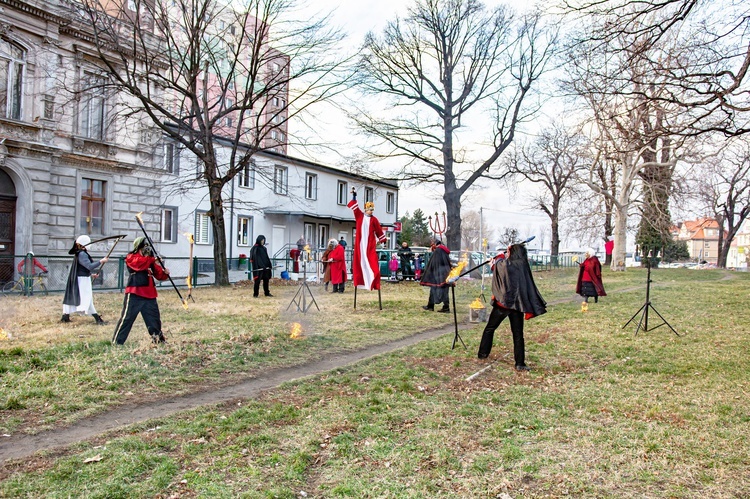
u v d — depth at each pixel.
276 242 28.81
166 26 17.72
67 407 4.88
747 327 9.80
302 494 3.26
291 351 7.69
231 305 12.61
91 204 20.20
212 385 5.88
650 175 28.67
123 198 21.27
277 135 29.48
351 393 5.48
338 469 3.64
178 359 6.80
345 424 4.47
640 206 31.67
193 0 17.77
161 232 23.00
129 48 20.22
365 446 4.03
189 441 4.06
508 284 6.68
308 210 31.03
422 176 28.89
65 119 18.94
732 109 7.66
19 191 17.38
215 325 9.44
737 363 6.81
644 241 46.03
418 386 5.76
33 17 17.36
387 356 7.32
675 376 6.25
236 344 7.81
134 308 7.44
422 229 78.81
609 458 3.82
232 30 19.06
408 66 27.70
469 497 3.25
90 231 20.17
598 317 11.41
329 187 33.25
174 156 21.88
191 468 3.59
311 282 20.55
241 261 23.02
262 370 6.61
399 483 3.41
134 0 17.23
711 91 7.38
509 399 5.32
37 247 17.77
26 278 14.48
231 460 3.72
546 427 4.48
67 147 19.00
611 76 8.38
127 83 16.64
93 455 3.75
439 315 11.70
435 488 3.36
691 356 7.29
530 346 8.09
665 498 3.24
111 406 5.02
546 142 33.97
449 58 27.83
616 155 23.50
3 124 16.45
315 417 4.66
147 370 6.20
